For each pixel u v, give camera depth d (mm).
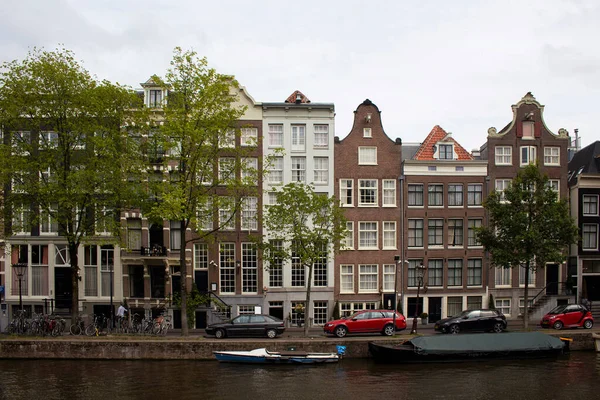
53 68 26672
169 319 32844
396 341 26938
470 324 29672
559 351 27062
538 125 36875
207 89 26594
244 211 33094
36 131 28344
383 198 36031
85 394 21250
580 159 41250
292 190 29250
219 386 22297
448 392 21719
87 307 34031
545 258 29875
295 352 26172
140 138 31094
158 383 22641
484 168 36500
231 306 34656
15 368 24797
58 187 26406
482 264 36375
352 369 24875
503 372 24469
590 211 37250
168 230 34188
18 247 34188
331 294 35344
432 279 36156
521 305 36562
